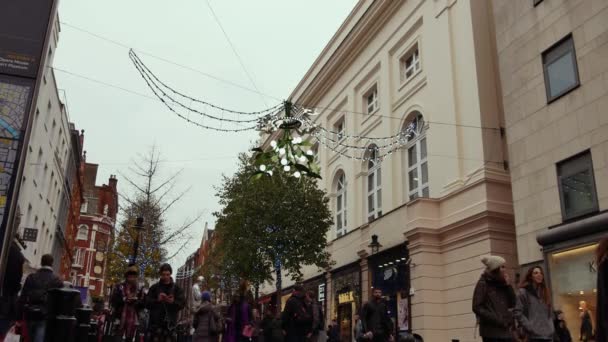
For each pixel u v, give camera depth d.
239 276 22.94
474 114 17.75
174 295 8.44
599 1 13.02
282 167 7.53
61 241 38.41
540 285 6.43
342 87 29.44
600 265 3.51
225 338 10.66
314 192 22.69
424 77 21.42
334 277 25.47
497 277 6.09
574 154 13.16
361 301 22.14
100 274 58.72
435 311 17.36
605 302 3.42
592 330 11.70
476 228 16.47
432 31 20.95
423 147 21.47
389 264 20.08
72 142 39.19
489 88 17.92
